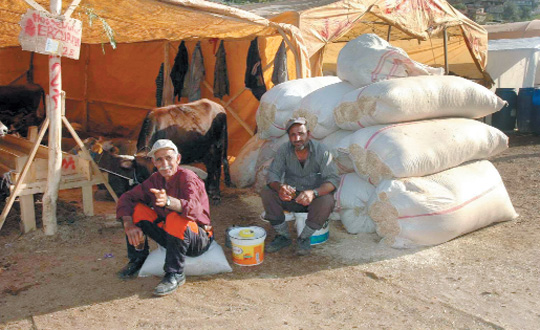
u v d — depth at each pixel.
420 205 4.22
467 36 10.87
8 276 3.92
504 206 4.91
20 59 10.73
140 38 8.45
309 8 8.20
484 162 5.08
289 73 7.58
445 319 3.21
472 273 3.88
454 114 5.00
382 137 4.41
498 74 12.83
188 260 3.85
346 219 4.85
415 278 3.83
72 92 11.24
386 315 3.28
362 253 4.33
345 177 4.97
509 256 4.20
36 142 4.56
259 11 8.84
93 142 6.28
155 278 3.91
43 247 4.52
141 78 9.92
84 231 4.88
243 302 3.48
